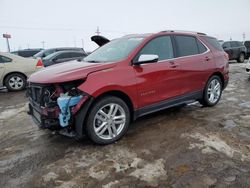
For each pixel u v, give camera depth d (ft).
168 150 11.35
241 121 14.93
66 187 8.94
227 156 10.61
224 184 8.73
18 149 12.21
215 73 17.98
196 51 16.69
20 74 28.76
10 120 17.16
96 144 12.14
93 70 11.76
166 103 14.66
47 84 11.26
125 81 12.37
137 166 10.11
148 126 14.43
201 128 13.83
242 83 28.27
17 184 9.27
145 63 13.06
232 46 57.00
